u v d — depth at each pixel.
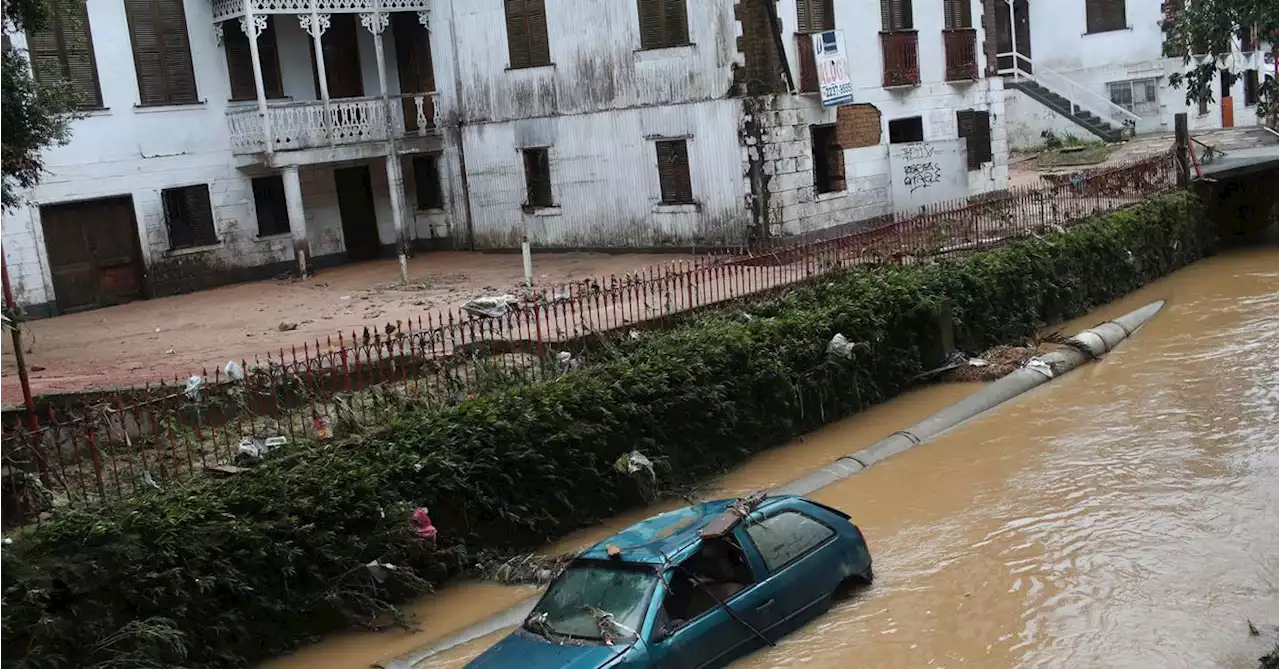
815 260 18.59
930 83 28.20
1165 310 21.39
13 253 23.17
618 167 25.81
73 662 9.14
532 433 12.50
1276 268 24.20
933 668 8.66
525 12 26.80
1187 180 26.42
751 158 23.42
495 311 17.38
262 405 13.16
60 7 17.12
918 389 17.62
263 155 26.64
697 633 8.40
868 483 13.56
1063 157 36.09
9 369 17.08
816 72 24.31
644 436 13.66
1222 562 10.20
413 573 11.09
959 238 20.94
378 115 28.41
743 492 13.66
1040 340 19.42
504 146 28.12
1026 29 41.38
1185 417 14.71
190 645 9.66
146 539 9.79
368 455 11.61
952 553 10.98
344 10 27.50
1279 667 8.07
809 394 15.88
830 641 9.11
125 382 14.75
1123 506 11.83
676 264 23.19
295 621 10.45
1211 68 16.67
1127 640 8.93
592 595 8.62
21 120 15.52
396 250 30.94
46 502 10.45
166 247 25.98
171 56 25.95
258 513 10.51
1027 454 14.02
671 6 24.06
